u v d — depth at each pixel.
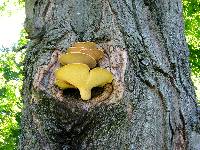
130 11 1.58
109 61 1.41
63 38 1.51
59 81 1.35
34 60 1.48
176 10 1.73
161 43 1.59
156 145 1.33
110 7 1.56
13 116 5.48
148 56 1.48
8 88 5.49
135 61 1.43
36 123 1.37
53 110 1.34
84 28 1.55
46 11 1.64
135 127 1.33
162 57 1.53
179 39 1.65
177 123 1.41
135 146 1.31
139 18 1.58
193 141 1.40
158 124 1.36
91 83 1.32
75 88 1.37
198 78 5.16
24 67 1.54
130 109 1.34
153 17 1.64
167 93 1.43
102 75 1.32
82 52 1.37
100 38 1.49
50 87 1.37
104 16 1.54
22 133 1.46
